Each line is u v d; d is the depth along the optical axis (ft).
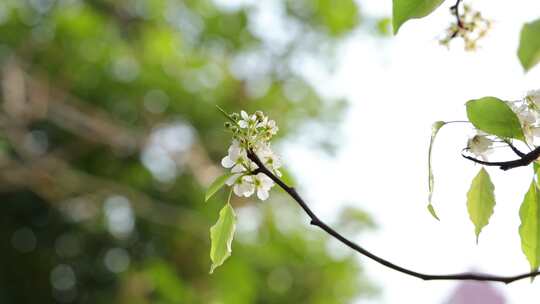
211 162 31.60
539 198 6.14
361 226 32.53
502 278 5.85
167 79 31.83
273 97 33.71
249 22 34.53
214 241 6.32
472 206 6.39
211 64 33.01
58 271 32.12
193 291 27.35
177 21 34.58
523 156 5.69
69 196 30.37
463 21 6.65
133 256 30.81
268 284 30.48
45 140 32.42
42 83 30.04
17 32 31.73
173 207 30.35
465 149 6.08
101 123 30.63
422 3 5.64
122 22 33.86
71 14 31.17
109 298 30.60
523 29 5.11
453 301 19.12
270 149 6.14
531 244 6.21
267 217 29.81
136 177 31.32
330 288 31.22
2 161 28.17
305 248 30.76
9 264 31.94
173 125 32.27
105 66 31.73
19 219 32.07
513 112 5.61
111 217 31.35
